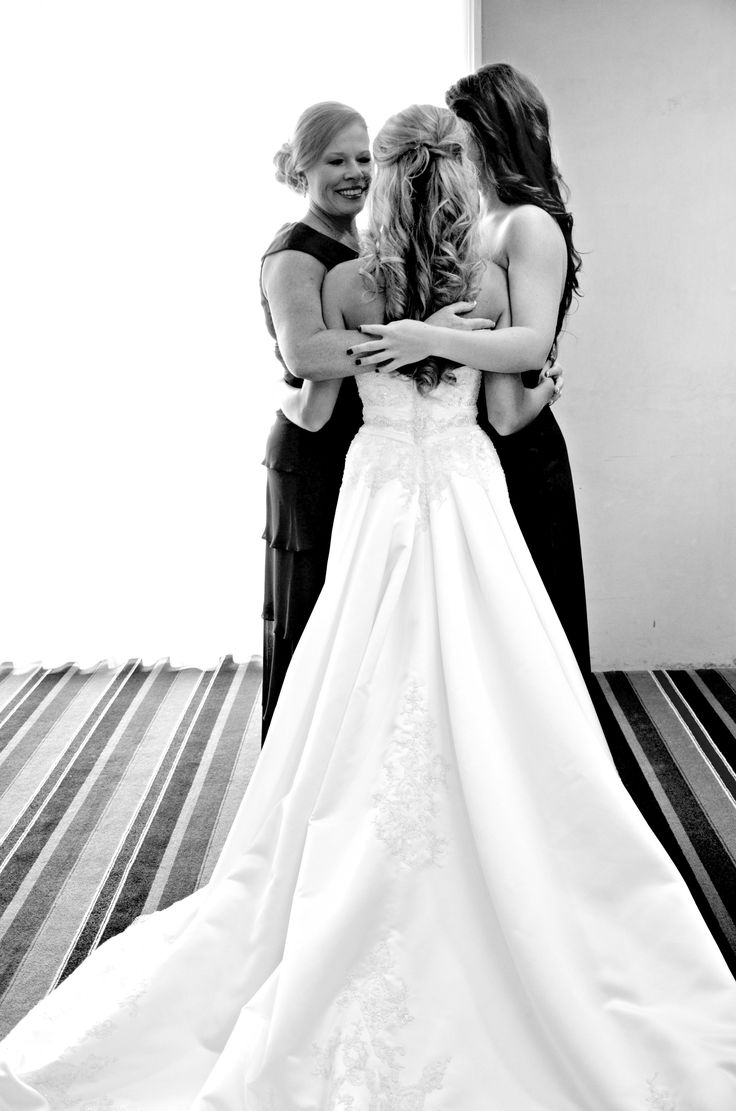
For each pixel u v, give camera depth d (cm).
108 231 413
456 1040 195
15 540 440
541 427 295
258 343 419
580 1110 189
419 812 207
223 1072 194
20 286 418
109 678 440
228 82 398
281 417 290
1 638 446
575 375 405
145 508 436
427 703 213
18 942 267
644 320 399
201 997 212
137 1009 210
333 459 285
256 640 445
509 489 299
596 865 207
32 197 411
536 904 197
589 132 384
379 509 225
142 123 404
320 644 226
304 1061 193
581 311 399
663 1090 185
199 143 404
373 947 201
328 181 246
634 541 420
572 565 303
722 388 404
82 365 423
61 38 398
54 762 368
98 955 237
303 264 240
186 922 236
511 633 216
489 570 220
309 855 209
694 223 390
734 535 418
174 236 412
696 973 197
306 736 225
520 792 211
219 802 337
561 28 375
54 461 432
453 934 203
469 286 219
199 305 417
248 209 409
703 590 424
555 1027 191
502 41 379
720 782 339
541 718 212
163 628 446
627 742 370
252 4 390
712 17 372
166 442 429
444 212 212
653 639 430
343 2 386
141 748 377
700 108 380
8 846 314
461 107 246
